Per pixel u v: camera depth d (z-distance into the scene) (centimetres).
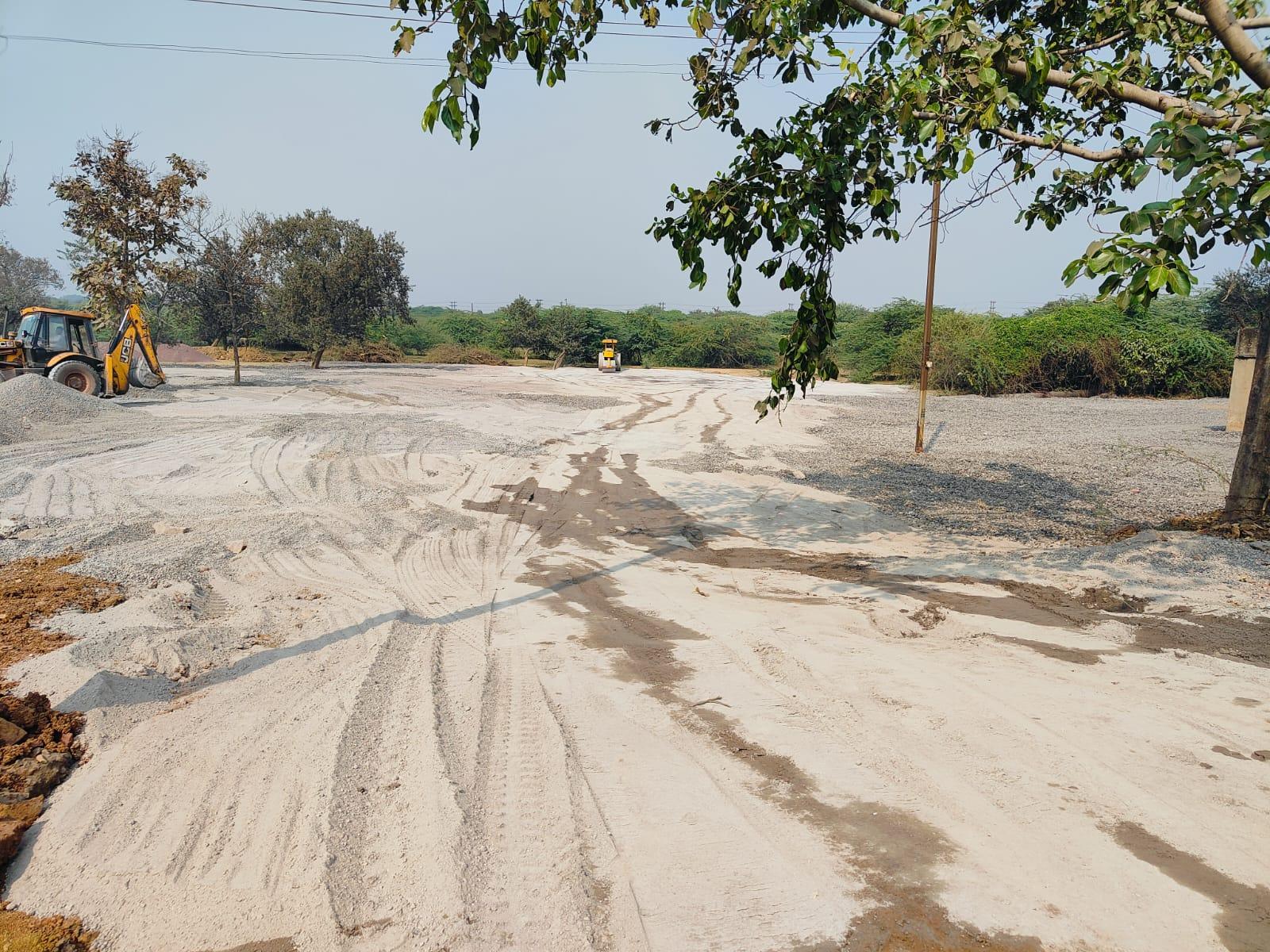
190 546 910
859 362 4741
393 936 322
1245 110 435
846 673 596
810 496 1335
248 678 566
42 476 1286
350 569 881
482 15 512
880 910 338
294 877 357
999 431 2233
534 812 411
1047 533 1068
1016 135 670
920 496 1334
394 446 1703
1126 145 677
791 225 698
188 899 343
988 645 655
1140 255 412
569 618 740
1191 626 688
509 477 1490
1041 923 330
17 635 606
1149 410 2844
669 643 669
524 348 6297
